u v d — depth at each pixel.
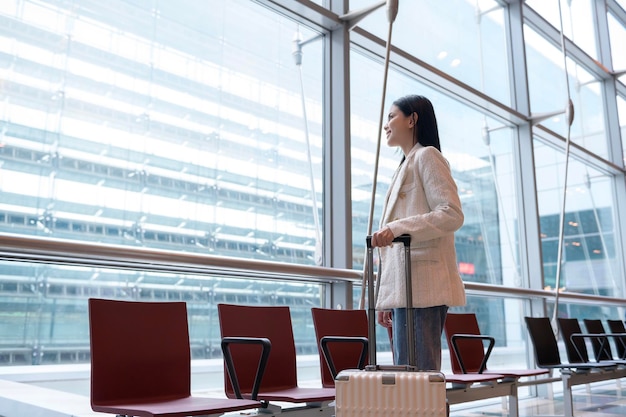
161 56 2.97
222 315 2.35
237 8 3.35
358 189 3.76
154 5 2.98
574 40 6.90
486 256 4.89
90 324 1.92
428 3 4.73
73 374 2.40
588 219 6.59
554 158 6.10
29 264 2.34
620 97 7.68
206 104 3.11
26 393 2.25
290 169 3.43
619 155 7.27
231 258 2.67
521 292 4.67
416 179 1.83
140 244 2.74
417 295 1.75
